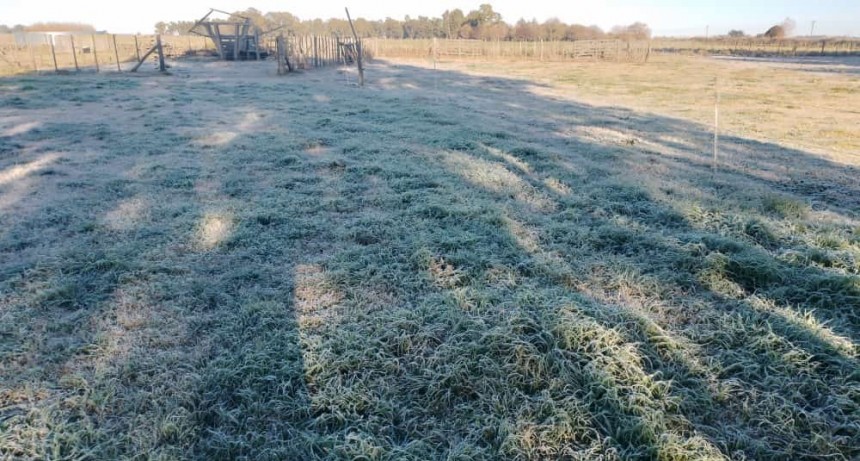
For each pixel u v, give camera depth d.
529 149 8.05
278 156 7.70
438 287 4.01
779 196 5.92
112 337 3.36
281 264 4.45
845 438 2.56
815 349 3.16
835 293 3.76
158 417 2.67
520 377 2.95
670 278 4.10
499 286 3.98
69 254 4.49
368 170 6.98
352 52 24.64
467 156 7.69
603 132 9.92
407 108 12.34
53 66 23.84
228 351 3.21
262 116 11.08
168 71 21.55
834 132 10.13
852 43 41.03
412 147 8.30
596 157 7.89
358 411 2.75
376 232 5.02
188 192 6.17
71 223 5.21
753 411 2.76
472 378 2.94
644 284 4.04
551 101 14.54
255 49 29.36
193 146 8.33
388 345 3.21
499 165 7.22
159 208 5.60
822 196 6.21
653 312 3.71
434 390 2.87
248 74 21.20
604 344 3.10
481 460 2.44
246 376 2.96
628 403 2.71
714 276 4.09
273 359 3.09
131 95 14.25
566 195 6.08
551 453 2.50
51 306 3.73
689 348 3.24
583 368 2.95
